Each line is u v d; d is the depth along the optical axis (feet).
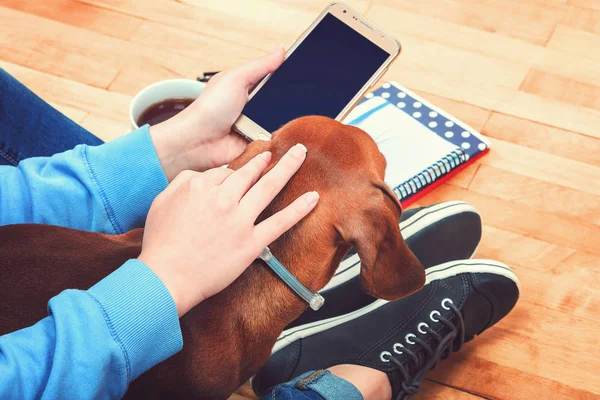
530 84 6.09
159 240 3.01
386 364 4.63
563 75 6.15
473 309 4.81
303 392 3.99
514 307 5.06
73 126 4.58
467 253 5.21
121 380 2.92
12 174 3.78
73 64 6.19
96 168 3.75
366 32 4.06
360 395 4.17
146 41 6.35
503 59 6.25
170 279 2.95
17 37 6.33
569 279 5.14
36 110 4.41
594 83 6.11
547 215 5.41
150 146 3.85
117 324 2.84
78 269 3.34
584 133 5.82
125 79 6.11
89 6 6.56
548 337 4.92
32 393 2.77
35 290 3.25
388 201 3.19
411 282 3.36
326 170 3.19
